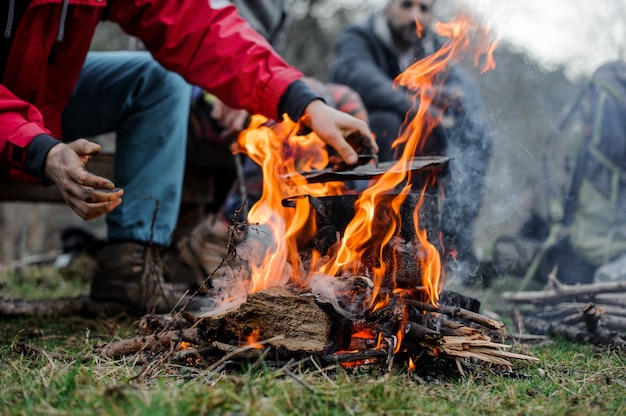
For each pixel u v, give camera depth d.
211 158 3.45
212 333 1.71
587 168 3.64
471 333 1.77
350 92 3.44
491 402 1.46
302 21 8.73
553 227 3.77
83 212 1.75
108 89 2.81
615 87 3.70
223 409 1.27
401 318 1.68
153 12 2.50
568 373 1.81
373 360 1.67
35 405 1.31
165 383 1.48
